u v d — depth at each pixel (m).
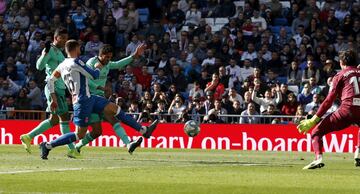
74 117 36.06
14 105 63.50
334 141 51.22
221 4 72.50
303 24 67.31
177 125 54.56
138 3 75.94
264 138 52.91
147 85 64.94
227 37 66.62
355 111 32.12
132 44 68.81
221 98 57.91
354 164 37.38
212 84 60.44
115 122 37.06
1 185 24.81
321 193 23.42
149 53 68.31
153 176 28.27
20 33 72.62
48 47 37.78
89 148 50.94
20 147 51.06
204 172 30.39
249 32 67.06
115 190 23.75
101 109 36.31
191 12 72.12
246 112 55.44
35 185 24.91
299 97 58.03
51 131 56.19
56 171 29.91
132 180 26.75
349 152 50.75
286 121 54.38
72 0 73.88
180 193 23.08
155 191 23.56
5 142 57.38
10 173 28.92
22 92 63.56
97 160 37.06
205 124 54.22
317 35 65.88
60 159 37.38
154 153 45.78
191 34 68.62
